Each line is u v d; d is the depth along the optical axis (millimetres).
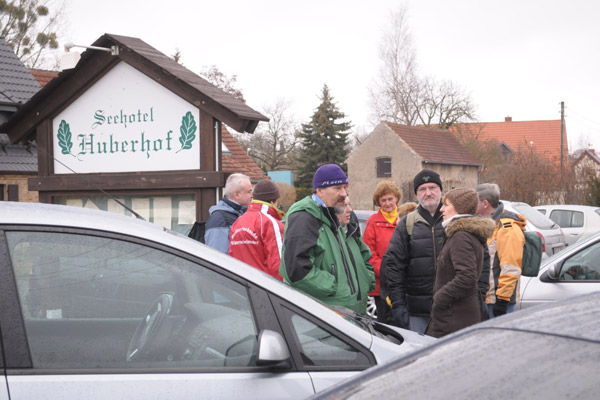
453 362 1816
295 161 65875
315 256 4160
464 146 55219
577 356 1581
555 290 6371
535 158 33219
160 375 2600
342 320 2869
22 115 6859
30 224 2699
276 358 2570
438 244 4953
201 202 6250
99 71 6535
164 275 2777
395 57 57719
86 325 2656
